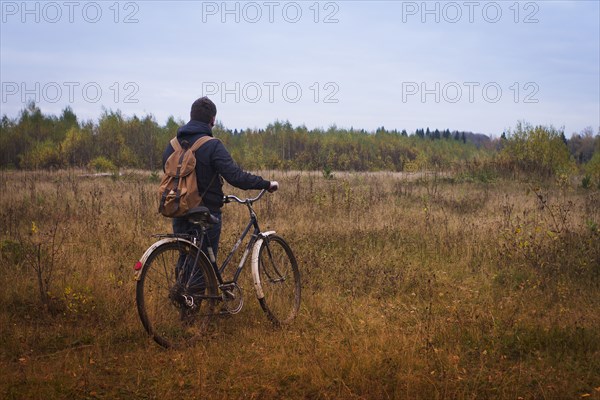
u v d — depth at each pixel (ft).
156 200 81.30
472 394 22.70
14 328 30.12
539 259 44.73
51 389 22.94
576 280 40.83
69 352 27.12
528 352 28.30
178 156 30.55
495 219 65.41
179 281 29.60
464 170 150.41
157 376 24.75
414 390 22.85
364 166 382.83
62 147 325.01
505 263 45.50
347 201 79.00
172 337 28.73
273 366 25.81
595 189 122.72
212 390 23.44
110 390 23.34
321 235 55.42
